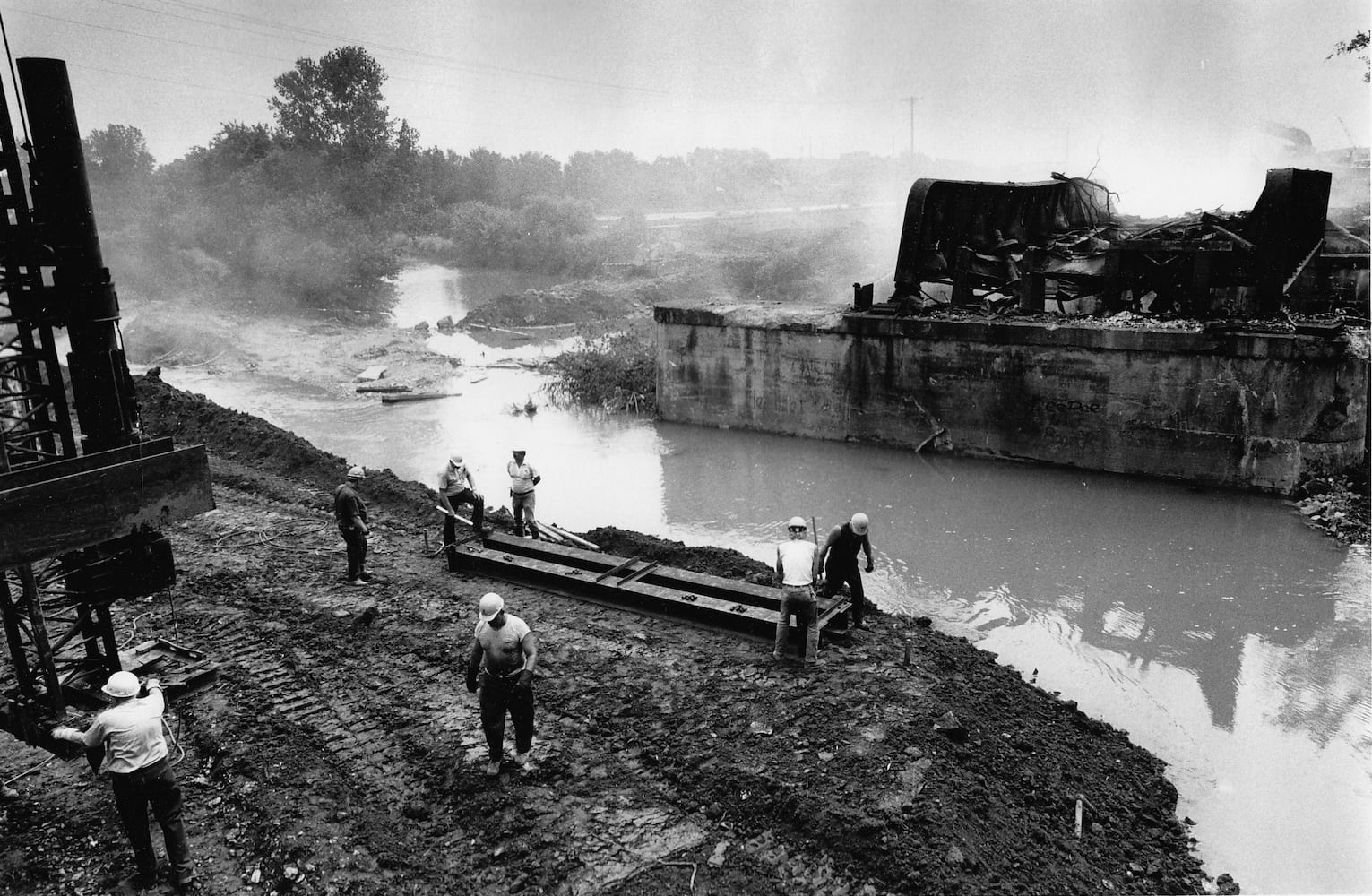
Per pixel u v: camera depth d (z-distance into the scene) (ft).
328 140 229.45
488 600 26.03
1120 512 57.31
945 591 45.96
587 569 41.42
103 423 25.39
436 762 27.25
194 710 30.35
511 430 82.23
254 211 168.45
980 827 24.64
